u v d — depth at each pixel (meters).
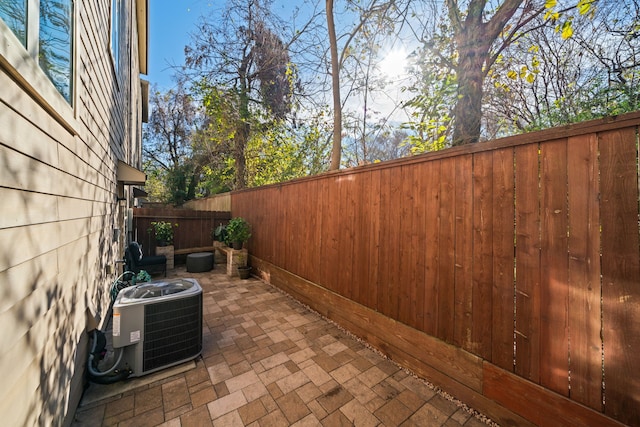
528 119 3.41
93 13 2.28
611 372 1.28
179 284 2.60
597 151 1.33
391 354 2.48
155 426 1.69
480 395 1.82
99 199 2.65
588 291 1.36
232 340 2.83
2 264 0.93
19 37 1.03
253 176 9.03
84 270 2.08
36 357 1.20
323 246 3.50
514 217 1.66
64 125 1.55
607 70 2.71
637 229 1.21
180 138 14.73
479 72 2.98
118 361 2.09
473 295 1.87
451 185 2.03
